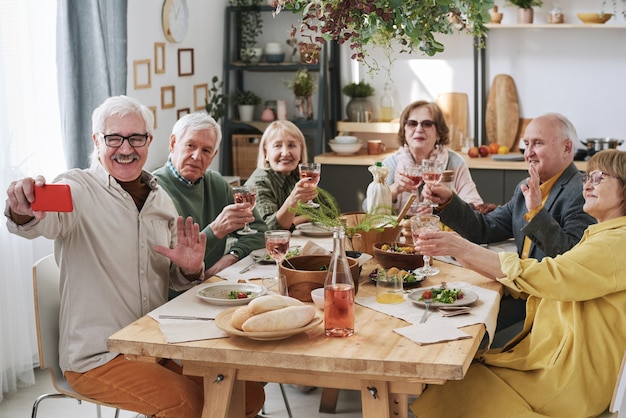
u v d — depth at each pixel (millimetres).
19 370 3922
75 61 4105
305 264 2680
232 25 6336
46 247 4164
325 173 5965
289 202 3486
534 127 3248
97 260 2643
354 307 2490
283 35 6359
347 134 6457
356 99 6242
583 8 5867
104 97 4195
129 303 2686
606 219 2523
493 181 5660
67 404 3766
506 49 6059
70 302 2639
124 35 4445
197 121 3287
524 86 6059
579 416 2424
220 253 3395
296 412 3598
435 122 4340
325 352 2113
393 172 4441
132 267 2703
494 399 2439
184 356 2178
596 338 2434
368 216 3102
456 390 2504
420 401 2525
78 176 2648
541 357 2504
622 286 2393
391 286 2627
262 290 2611
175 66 5551
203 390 2594
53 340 2701
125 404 2562
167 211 2836
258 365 2133
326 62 6121
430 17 2584
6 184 3754
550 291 2414
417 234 2697
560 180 3238
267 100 6492
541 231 2930
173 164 3330
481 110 6117
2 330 3799
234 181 5840
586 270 2385
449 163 4457
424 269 2811
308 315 2221
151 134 2783
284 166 3861
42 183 2189
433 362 2033
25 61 3887
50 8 4109
